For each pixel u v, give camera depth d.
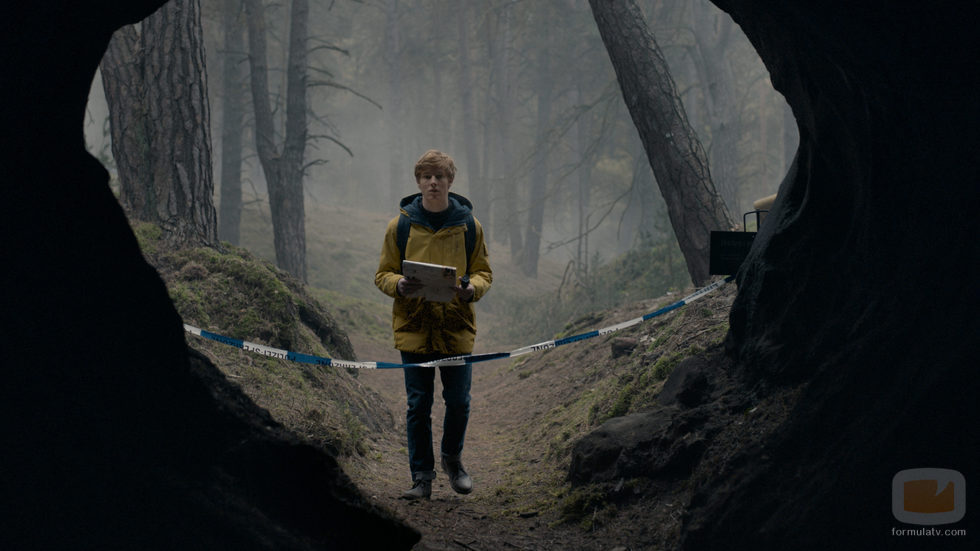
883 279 2.71
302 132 13.84
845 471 2.40
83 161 2.22
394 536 2.59
